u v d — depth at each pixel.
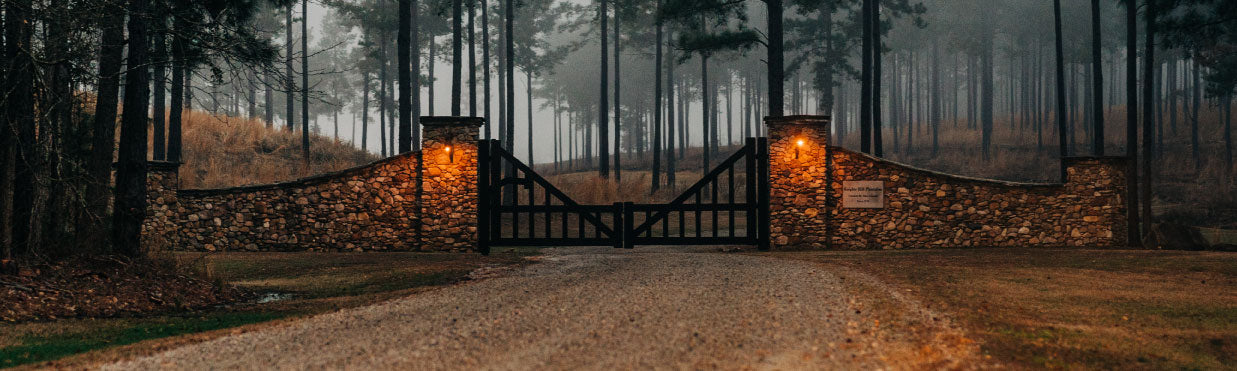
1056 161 48.31
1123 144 51.25
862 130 27.92
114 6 10.24
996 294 9.65
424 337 6.66
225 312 9.22
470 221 19.19
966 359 5.68
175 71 14.27
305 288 11.73
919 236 19.19
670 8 26.88
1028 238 18.83
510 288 10.54
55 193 10.52
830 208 19.48
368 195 19.41
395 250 19.33
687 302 8.55
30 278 9.41
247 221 19.36
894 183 19.34
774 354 5.72
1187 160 44.94
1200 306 8.84
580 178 48.34
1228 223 31.22
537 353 5.85
